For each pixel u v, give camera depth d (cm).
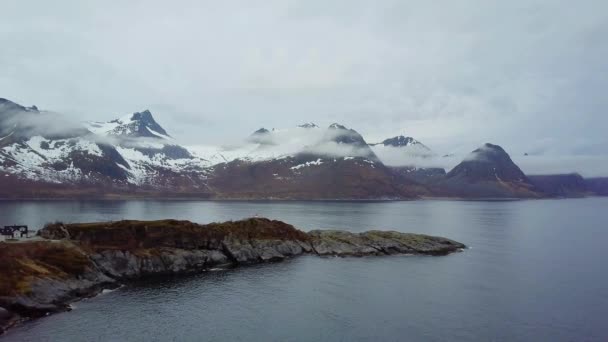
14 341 6028
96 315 7212
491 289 8931
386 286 9200
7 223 18688
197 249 11419
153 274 10081
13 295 6981
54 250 9138
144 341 6166
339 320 7106
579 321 7025
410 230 19850
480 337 6406
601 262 11781
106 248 9969
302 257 12581
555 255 12938
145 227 11219
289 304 7950
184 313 7400
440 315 7331
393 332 6600
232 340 6259
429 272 10550
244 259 11788
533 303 7962
